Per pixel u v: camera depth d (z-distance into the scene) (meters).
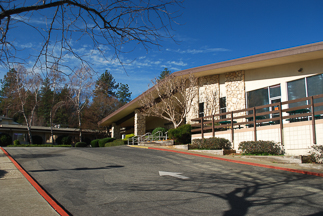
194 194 7.04
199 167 11.45
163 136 24.27
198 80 23.73
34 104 35.53
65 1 5.48
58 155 15.14
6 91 33.53
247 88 20.12
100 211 5.63
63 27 5.77
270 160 12.87
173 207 5.94
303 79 17.05
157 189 7.53
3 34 5.45
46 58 5.86
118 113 30.78
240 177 9.40
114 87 62.19
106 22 5.84
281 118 13.91
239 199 6.64
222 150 15.58
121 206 5.97
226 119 17.42
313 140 12.38
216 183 8.40
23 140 37.69
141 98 25.42
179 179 8.95
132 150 18.36
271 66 18.81
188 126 20.64
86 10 5.69
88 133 45.19
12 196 6.36
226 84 21.44
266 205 6.17
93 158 13.99
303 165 11.37
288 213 5.64
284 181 8.76
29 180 8.07
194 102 23.47
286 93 17.73
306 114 12.82
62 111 49.97
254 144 14.12
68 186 7.70
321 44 14.70
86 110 43.53
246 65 18.84
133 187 7.73
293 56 16.09
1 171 9.28
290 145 13.42
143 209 5.77
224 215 5.48
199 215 5.46
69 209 5.75
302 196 6.94
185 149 18.30
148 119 32.03
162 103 26.75
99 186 7.78
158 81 23.98
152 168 11.05
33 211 5.37
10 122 43.47
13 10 5.13
